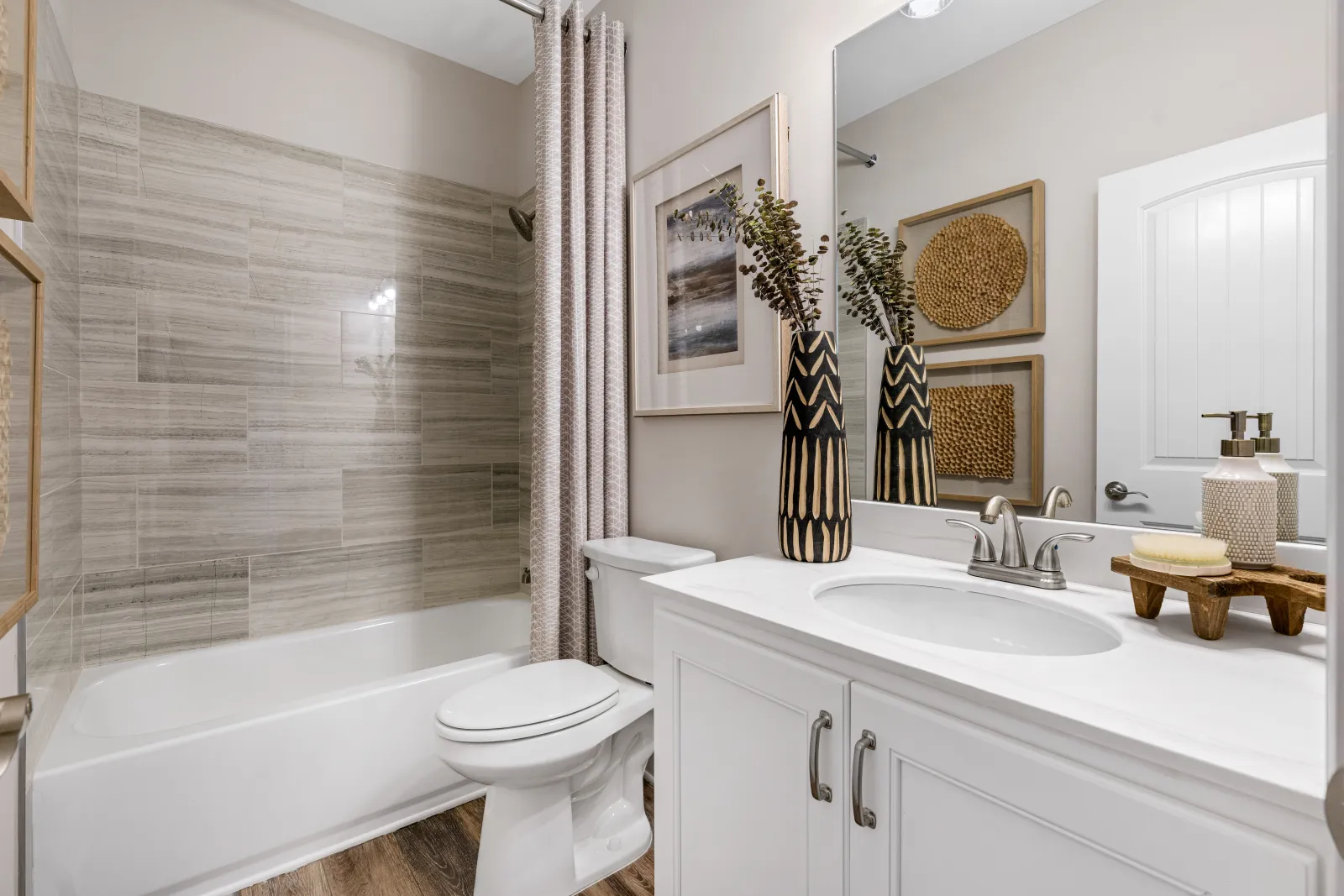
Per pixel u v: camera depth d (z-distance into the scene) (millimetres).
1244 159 875
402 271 2500
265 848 1556
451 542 2623
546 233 1919
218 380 2109
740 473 1720
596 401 1991
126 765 1386
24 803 1021
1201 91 913
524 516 2799
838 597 1185
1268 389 860
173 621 2031
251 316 2168
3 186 628
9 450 702
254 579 2176
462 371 2658
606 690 1578
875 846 810
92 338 1899
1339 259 274
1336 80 275
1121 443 1006
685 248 1858
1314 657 749
